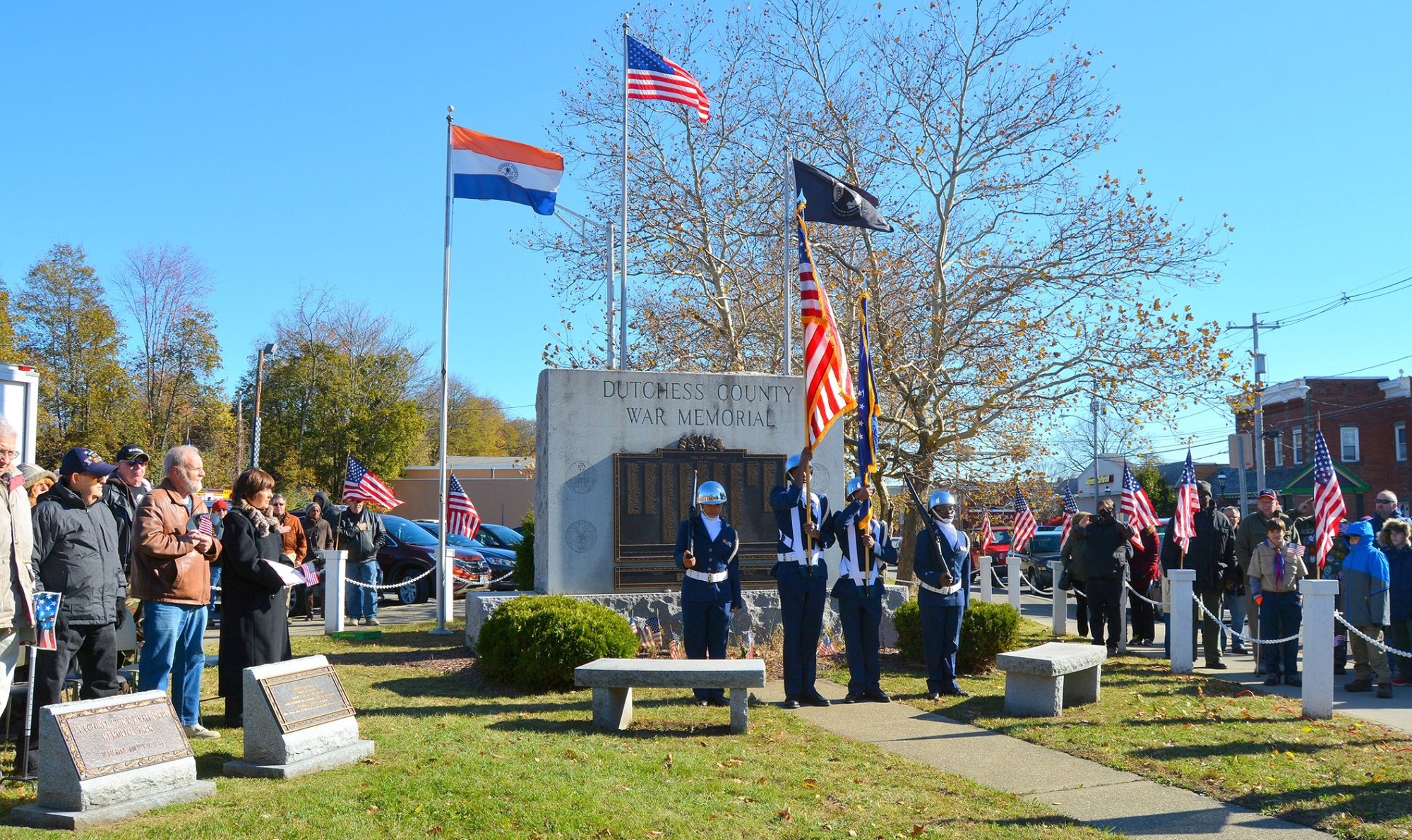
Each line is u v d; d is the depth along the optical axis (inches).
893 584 515.5
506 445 3442.4
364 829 202.4
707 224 892.0
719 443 485.4
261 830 199.9
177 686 285.9
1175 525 535.5
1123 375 704.4
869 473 387.5
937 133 796.6
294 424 1956.2
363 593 634.2
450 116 603.8
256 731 242.8
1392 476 1582.2
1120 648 509.4
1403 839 216.5
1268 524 424.5
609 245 702.5
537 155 621.3
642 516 471.5
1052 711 339.9
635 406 478.6
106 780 205.8
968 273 797.2
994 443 789.9
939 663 383.2
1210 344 695.7
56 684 246.7
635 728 314.0
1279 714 346.9
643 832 209.6
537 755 267.4
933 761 283.7
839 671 438.0
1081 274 735.1
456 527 789.2
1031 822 228.7
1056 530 1019.9
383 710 335.9
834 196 570.6
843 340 789.2
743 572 478.0
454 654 473.7
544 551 464.4
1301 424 1673.2
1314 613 342.0
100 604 253.8
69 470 253.1
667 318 908.6
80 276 1796.3
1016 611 449.7
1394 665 435.8
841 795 245.1
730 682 306.5
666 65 683.4
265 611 300.5
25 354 1734.7
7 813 211.0
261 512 301.7
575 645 372.8
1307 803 241.0
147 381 1895.9
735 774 258.7
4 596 221.1
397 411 1941.4
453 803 219.9
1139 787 256.8
